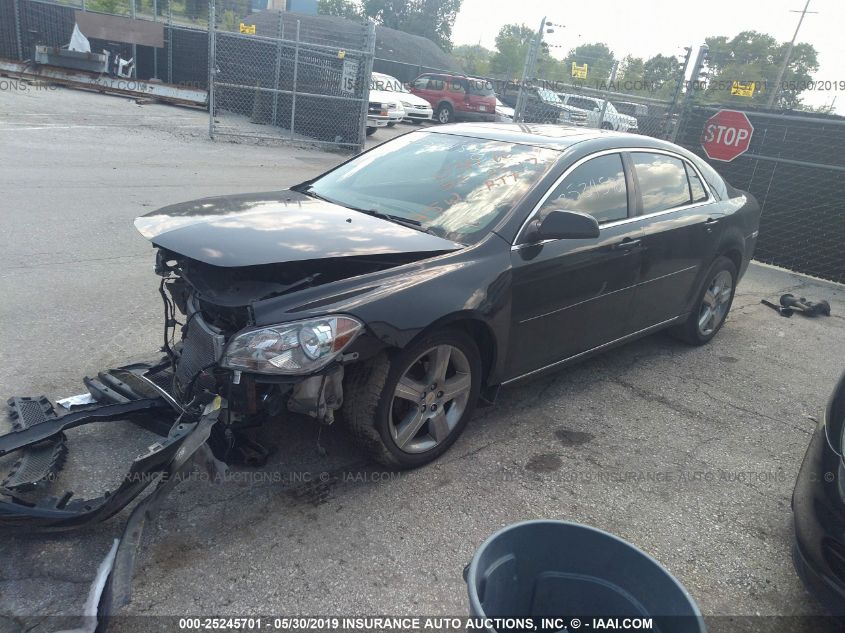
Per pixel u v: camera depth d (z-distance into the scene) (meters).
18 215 7.19
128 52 20.58
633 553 2.08
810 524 2.67
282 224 3.37
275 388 2.81
